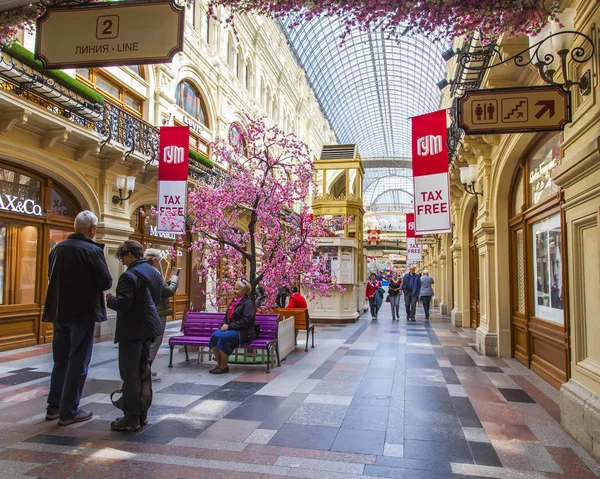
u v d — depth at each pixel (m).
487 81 7.18
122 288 4.27
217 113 18.83
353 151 19.33
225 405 5.27
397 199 88.44
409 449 4.02
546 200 6.61
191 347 8.89
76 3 4.24
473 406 5.38
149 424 4.58
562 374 6.06
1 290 9.07
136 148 11.70
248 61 23.47
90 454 3.82
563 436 4.39
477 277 13.31
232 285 9.59
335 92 45.41
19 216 9.41
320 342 10.75
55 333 4.74
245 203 9.45
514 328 8.67
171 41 4.10
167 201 10.52
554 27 4.08
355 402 5.48
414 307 16.58
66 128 9.23
